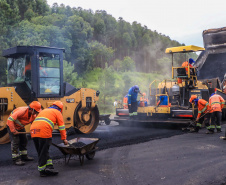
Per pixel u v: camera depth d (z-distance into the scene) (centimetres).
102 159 586
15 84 864
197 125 962
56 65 868
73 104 914
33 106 559
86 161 571
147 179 448
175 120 1006
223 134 915
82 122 960
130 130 1038
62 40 4262
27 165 549
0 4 2678
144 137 859
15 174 484
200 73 1507
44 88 836
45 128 467
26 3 6175
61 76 879
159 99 1130
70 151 531
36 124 473
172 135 899
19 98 786
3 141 799
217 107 932
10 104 762
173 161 561
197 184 420
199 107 937
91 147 560
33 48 803
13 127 536
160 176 463
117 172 490
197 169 501
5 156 627
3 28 2459
